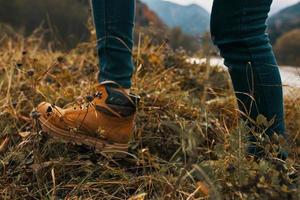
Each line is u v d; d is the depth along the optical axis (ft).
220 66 9.64
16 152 5.96
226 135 6.21
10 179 5.65
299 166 5.53
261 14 5.13
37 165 5.48
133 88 7.40
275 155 5.05
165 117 6.72
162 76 8.46
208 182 4.28
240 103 5.54
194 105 7.13
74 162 5.77
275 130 5.37
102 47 5.46
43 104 5.95
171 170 5.69
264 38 5.23
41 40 11.89
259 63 5.20
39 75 8.07
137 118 6.67
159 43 10.09
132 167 5.86
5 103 7.05
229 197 4.56
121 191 5.47
